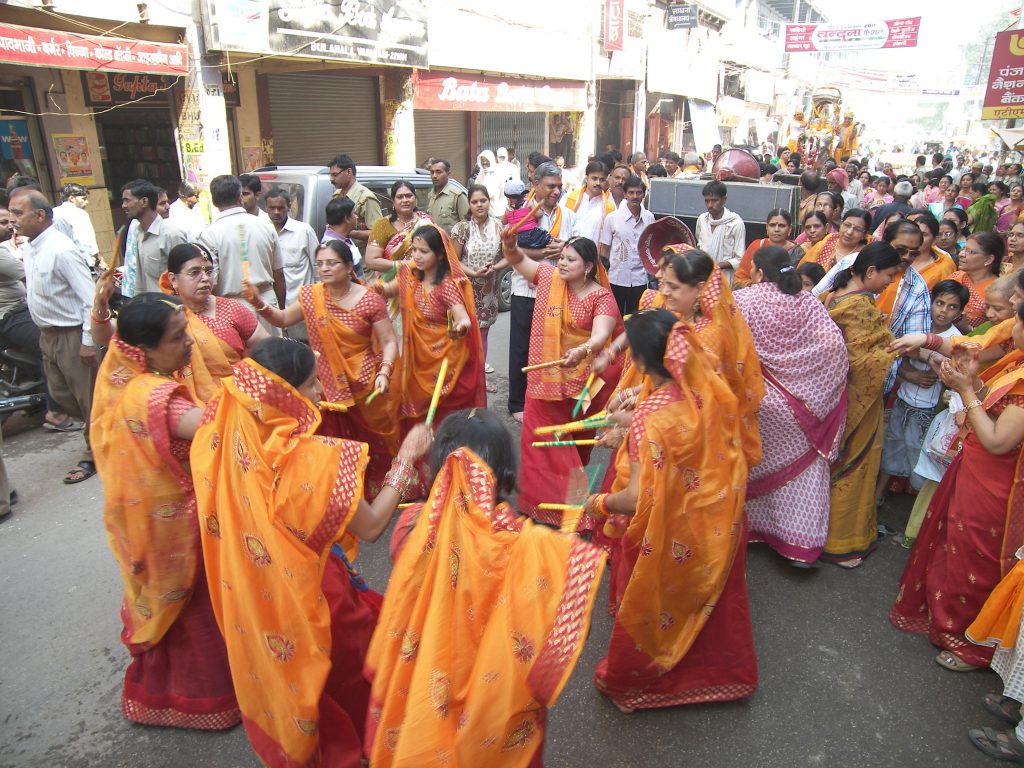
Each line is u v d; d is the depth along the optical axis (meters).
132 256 5.25
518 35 15.95
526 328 5.94
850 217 5.25
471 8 14.33
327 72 12.96
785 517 4.01
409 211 6.11
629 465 2.78
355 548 3.51
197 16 9.05
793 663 3.36
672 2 24.39
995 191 10.69
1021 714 2.90
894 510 4.86
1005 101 14.83
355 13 11.05
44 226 4.81
